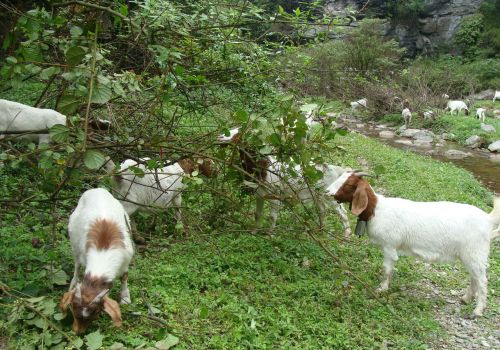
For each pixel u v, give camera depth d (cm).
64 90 277
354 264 310
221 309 229
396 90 1134
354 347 226
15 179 305
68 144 209
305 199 316
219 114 354
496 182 645
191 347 203
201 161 302
